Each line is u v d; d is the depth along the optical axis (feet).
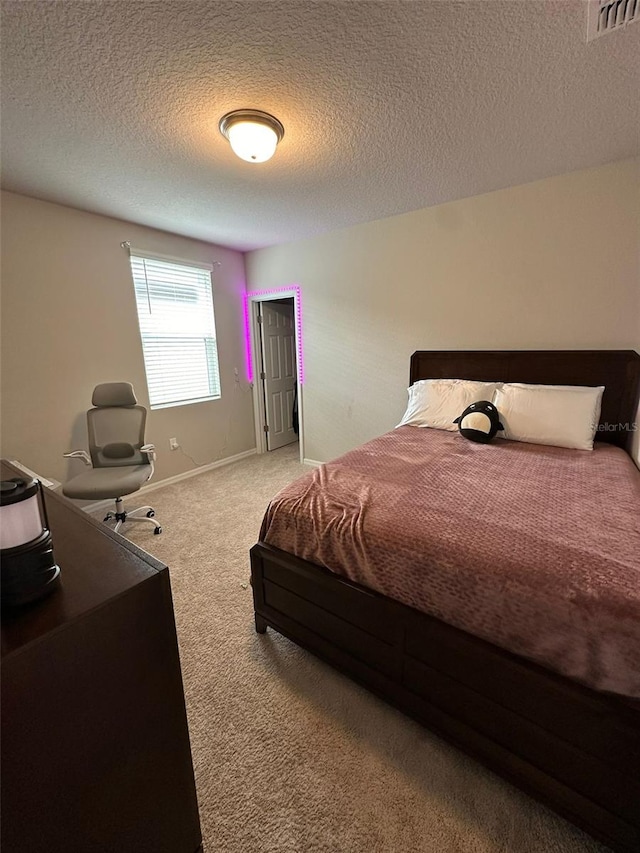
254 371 14.69
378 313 10.96
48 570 2.12
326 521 4.71
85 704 2.09
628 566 3.34
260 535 5.44
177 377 12.02
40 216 8.48
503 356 8.95
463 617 3.68
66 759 2.04
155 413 11.46
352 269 11.18
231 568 7.43
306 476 6.03
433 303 9.95
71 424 9.38
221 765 3.92
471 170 7.45
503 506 4.63
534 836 3.31
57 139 6.00
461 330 9.64
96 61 4.36
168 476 12.01
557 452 7.02
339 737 4.19
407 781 3.75
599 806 3.06
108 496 8.05
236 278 13.62
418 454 6.96
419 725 4.30
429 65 4.55
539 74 4.71
